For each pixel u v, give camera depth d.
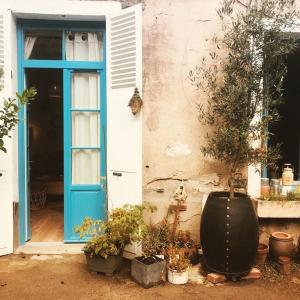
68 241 4.36
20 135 4.22
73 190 4.35
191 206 4.22
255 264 3.82
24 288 3.32
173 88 4.14
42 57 4.34
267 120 3.64
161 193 4.21
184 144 4.18
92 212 4.39
